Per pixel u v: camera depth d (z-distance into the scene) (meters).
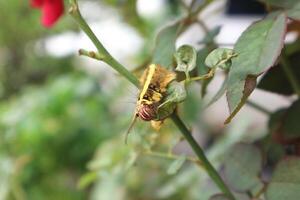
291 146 0.46
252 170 0.41
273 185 0.35
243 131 0.66
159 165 0.78
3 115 1.14
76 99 1.16
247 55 0.30
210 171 0.37
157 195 0.73
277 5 0.32
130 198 0.92
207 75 0.31
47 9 0.47
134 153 0.47
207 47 0.42
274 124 0.44
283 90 0.44
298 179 0.35
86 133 1.13
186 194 0.85
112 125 1.14
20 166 0.86
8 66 1.71
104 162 0.58
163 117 0.32
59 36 1.65
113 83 1.25
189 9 0.43
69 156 1.13
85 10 1.30
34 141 1.10
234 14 0.89
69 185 1.12
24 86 1.70
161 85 0.32
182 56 0.33
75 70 1.48
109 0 0.64
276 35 0.30
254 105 0.51
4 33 1.70
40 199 1.09
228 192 0.37
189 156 0.44
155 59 0.38
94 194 0.94
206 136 1.03
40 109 1.13
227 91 0.29
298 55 0.43
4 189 0.84
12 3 1.68
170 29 0.40
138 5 0.66
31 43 1.70
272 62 0.29
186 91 0.32
